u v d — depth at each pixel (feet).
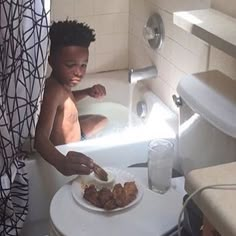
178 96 5.08
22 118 4.83
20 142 4.99
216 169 2.64
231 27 4.55
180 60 6.00
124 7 7.57
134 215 4.29
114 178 4.78
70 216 4.26
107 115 7.13
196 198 2.49
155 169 4.69
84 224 4.17
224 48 4.24
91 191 4.47
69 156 4.96
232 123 4.00
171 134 5.87
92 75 7.76
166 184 4.74
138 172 5.04
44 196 5.52
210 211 2.35
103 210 4.29
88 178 4.78
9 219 5.01
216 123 4.14
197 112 4.45
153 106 6.68
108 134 6.33
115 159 5.72
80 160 4.86
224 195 2.40
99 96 6.72
